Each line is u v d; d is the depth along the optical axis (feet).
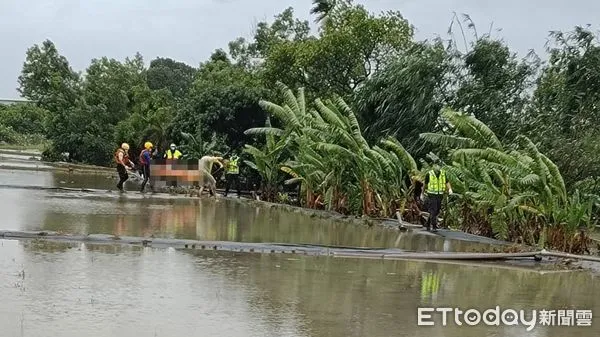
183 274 35.40
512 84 84.48
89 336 23.57
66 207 64.54
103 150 166.91
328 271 38.86
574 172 66.39
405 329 27.02
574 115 73.97
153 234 48.85
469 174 61.62
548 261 47.42
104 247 42.63
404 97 87.97
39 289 29.96
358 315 28.76
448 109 67.10
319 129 81.82
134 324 25.41
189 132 116.67
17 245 41.39
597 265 46.68
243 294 31.50
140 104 163.63
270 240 50.06
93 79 172.45
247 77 136.56
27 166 147.74
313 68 115.55
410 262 44.29
